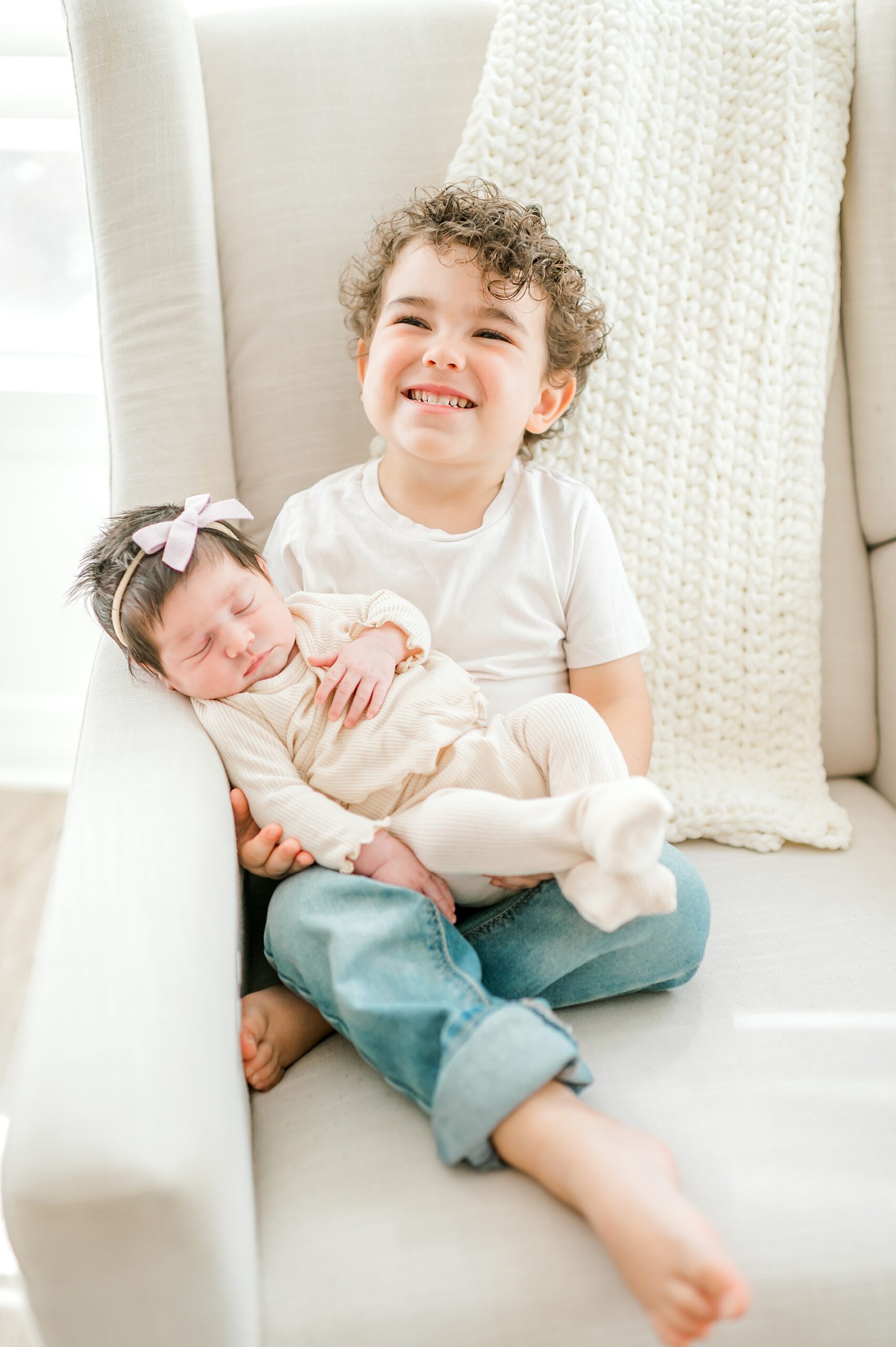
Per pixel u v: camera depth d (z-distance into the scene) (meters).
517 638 1.01
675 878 0.80
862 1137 0.70
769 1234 0.64
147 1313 0.56
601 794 0.72
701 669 1.12
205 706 0.88
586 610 1.02
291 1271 0.63
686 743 1.12
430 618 1.00
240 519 1.02
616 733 0.99
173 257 1.04
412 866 0.82
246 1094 0.74
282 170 1.09
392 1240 0.64
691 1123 0.71
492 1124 0.66
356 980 0.73
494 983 0.82
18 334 1.65
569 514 1.03
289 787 0.85
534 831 0.76
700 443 1.11
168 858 0.70
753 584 1.11
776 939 0.90
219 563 0.87
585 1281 0.62
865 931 0.91
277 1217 0.67
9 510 1.64
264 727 0.88
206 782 0.80
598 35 1.05
